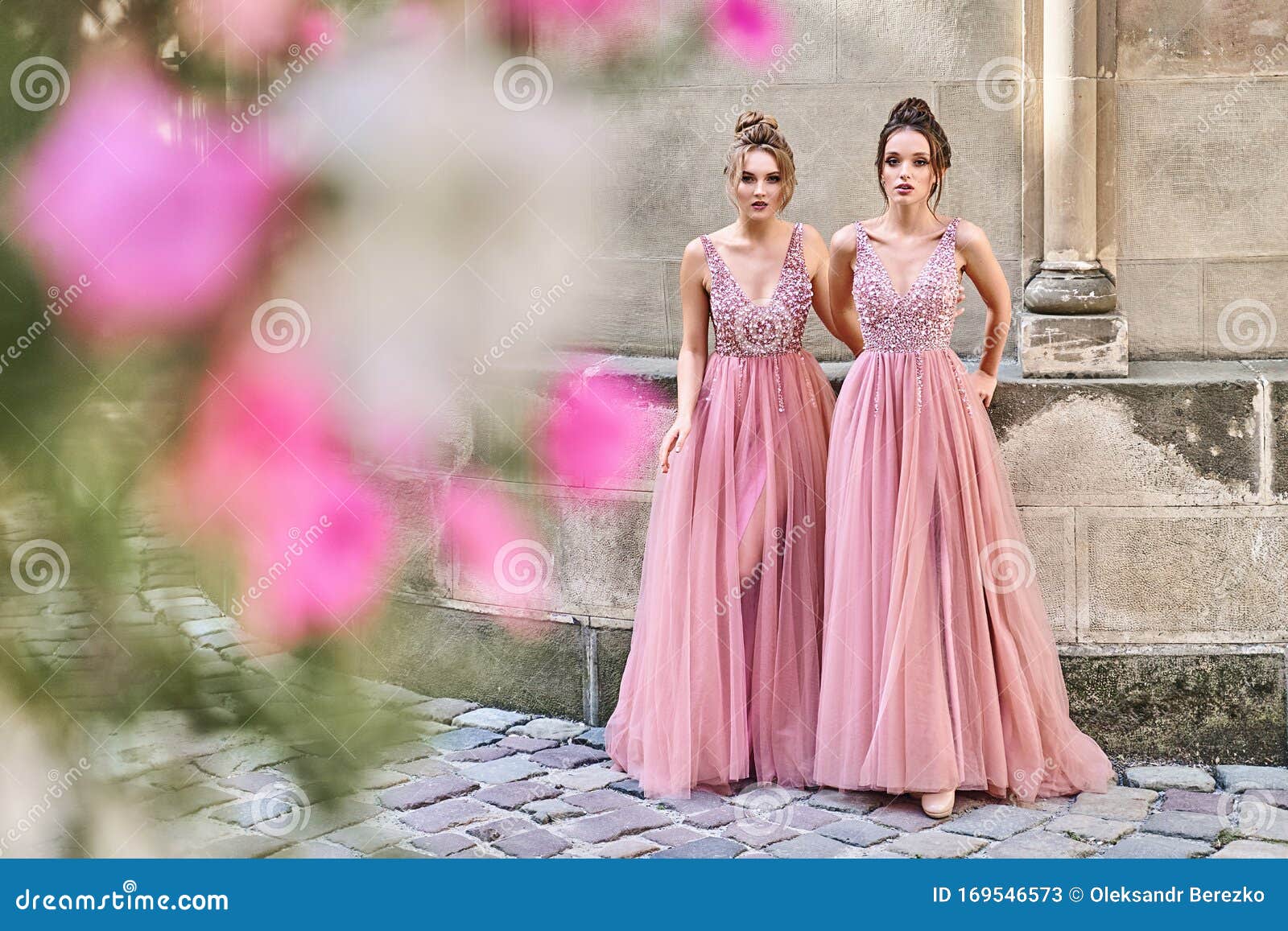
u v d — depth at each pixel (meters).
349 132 0.98
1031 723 3.68
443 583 4.47
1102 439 3.93
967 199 4.18
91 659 0.81
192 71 0.91
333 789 0.85
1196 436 3.90
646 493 4.23
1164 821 3.49
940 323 3.76
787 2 4.23
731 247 3.95
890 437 3.73
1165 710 4.00
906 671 3.62
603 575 4.32
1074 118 3.98
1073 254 4.04
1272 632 3.95
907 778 3.59
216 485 0.88
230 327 0.90
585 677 4.39
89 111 0.87
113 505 0.82
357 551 1.06
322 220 0.95
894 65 4.18
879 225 3.85
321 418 0.96
